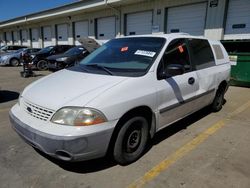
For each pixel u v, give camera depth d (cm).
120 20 1554
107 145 263
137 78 296
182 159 316
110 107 258
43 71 1334
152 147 350
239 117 492
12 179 269
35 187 256
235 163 307
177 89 350
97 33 1780
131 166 299
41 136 247
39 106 266
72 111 247
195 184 263
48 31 2412
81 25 1927
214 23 1079
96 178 273
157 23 1332
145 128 314
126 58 349
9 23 2958
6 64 1689
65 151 242
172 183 265
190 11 1180
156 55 331
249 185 262
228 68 518
